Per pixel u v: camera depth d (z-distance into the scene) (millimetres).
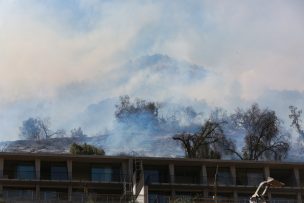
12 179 81000
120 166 85688
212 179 87812
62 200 71562
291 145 112938
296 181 88688
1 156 81875
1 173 81250
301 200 87062
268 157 104938
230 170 88125
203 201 75062
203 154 102500
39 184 81688
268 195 86812
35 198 71062
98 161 85062
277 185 45344
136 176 83812
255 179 89062
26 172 83000
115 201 73438
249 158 104500
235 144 105875
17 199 70562
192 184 85000
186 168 87812
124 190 78188
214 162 87188
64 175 84062
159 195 82938
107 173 85312
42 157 83188
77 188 82875
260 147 105500
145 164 86062
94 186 83000
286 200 83125
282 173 90562
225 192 86375
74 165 85062
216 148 103562
